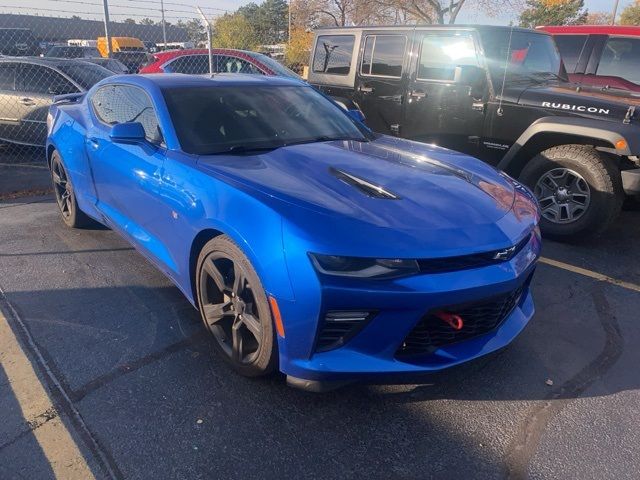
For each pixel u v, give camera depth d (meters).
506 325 2.77
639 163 4.54
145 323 3.30
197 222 2.78
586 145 4.76
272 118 3.62
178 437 2.36
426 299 2.26
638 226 5.55
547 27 8.09
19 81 8.02
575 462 2.27
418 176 2.94
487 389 2.74
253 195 2.51
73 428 2.40
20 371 2.80
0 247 4.52
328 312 2.25
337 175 2.85
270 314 2.40
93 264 4.20
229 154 3.16
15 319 3.32
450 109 5.67
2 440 2.32
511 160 5.18
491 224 2.56
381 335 2.30
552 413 2.58
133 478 2.14
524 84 5.41
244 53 10.38
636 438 2.42
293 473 2.18
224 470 2.19
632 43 7.24
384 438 2.38
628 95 5.18
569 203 4.86
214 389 2.68
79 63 8.45
